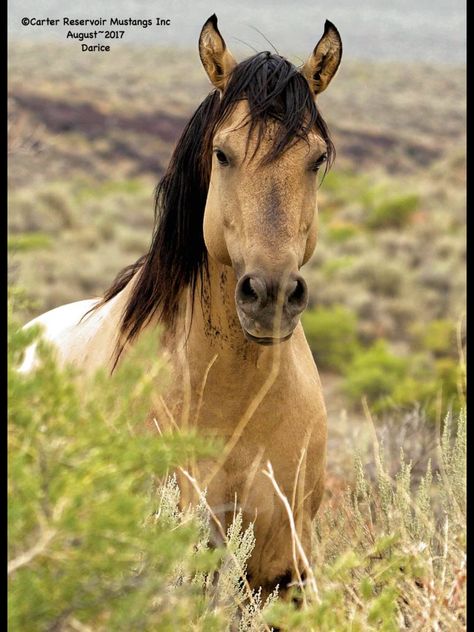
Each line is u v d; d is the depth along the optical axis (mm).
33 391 3920
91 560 3775
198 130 6523
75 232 54000
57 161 80812
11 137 12703
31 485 3688
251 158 5770
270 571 6555
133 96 116375
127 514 3748
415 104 136375
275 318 5445
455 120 130000
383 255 54000
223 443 6328
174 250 6547
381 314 41750
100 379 4223
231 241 5871
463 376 7391
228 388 6270
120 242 54000
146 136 98000
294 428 6484
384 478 6742
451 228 63531
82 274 42844
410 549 5500
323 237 59719
